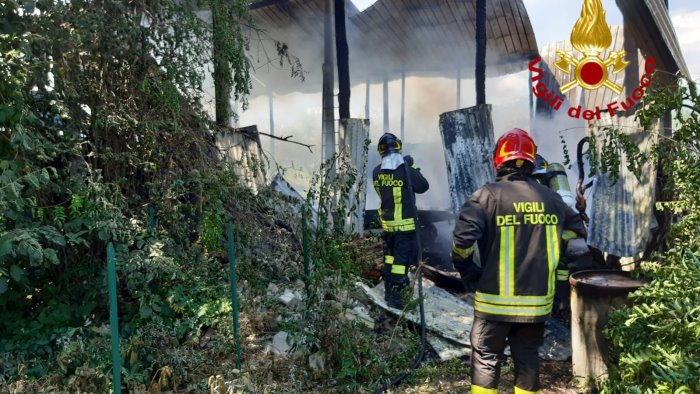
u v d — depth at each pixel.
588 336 3.64
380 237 5.90
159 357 3.72
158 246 4.15
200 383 3.64
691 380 2.38
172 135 4.79
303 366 3.96
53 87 4.18
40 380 3.46
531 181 3.22
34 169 3.96
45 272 4.57
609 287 3.52
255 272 5.07
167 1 4.52
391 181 5.13
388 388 3.79
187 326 4.25
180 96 4.75
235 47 5.03
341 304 4.31
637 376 3.07
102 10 4.27
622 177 4.62
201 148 5.01
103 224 3.97
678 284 2.91
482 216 3.14
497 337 3.17
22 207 3.84
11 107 3.73
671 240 3.70
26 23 4.02
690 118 3.63
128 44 4.40
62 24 4.10
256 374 3.82
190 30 4.67
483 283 3.17
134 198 4.69
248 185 5.59
